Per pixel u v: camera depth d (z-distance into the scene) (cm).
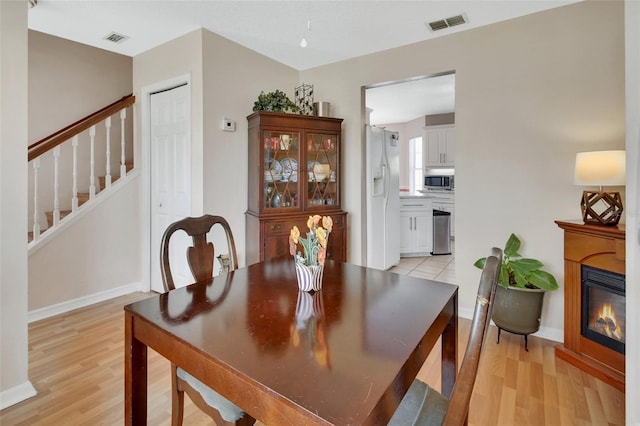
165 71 335
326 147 362
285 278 165
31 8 265
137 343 125
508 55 284
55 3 257
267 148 328
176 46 322
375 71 355
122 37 321
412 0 253
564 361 234
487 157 297
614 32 245
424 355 107
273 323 114
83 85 415
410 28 299
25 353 190
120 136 441
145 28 301
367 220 405
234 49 328
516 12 272
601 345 216
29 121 376
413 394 118
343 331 108
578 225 226
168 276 158
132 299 344
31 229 371
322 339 102
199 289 148
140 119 364
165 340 109
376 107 639
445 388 152
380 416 75
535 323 251
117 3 259
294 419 74
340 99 383
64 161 394
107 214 343
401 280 162
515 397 195
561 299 268
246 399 85
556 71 266
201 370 97
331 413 71
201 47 300
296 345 99
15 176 185
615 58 245
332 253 363
